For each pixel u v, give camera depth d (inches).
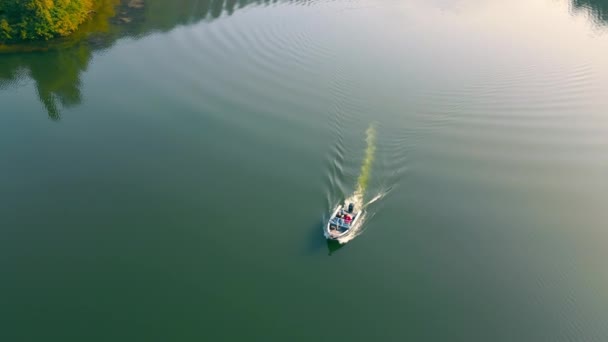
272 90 4220.0
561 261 2731.3
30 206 2999.5
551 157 3501.5
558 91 4264.3
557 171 3373.5
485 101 4124.0
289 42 5022.1
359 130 3737.7
